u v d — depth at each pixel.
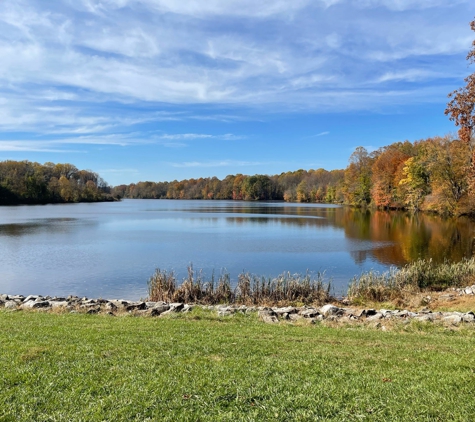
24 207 91.50
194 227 47.22
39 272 22.14
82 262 24.92
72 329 9.04
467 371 6.36
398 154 76.94
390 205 76.31
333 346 8.07
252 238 36.62
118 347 7.48
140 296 17.52
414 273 18.30
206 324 10.29
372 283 17.11
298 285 16.80
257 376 6.09
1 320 10.23
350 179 93.31
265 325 10.38
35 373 6.01
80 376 5.94
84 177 148.25
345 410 5.00
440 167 54.22
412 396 5.38
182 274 21.70
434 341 8.73
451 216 56.22
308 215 67.38
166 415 4.84
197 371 6.27
